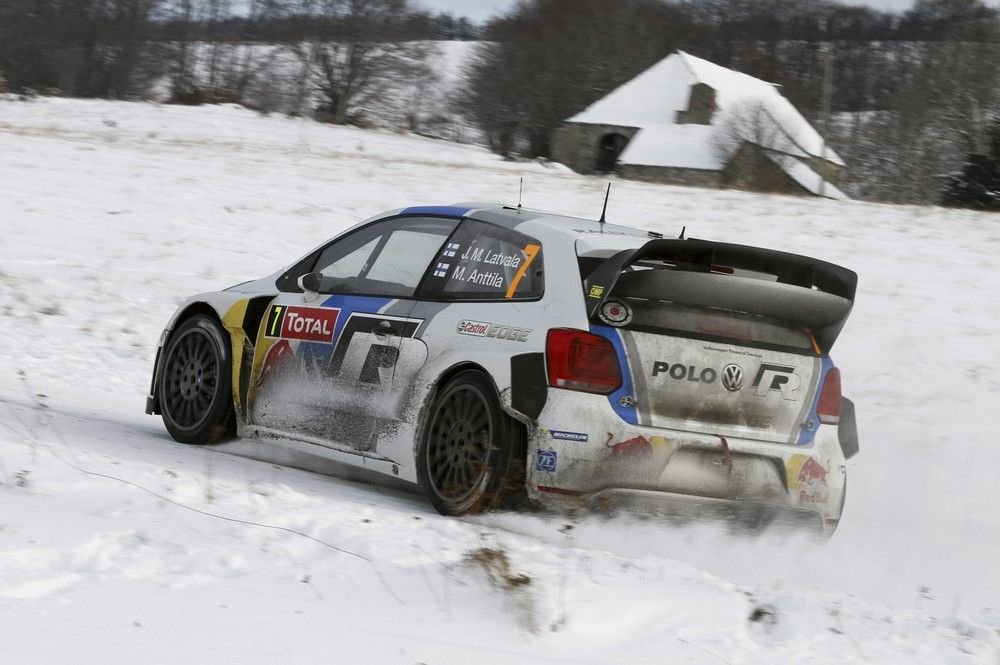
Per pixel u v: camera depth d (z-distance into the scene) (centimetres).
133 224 4956
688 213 6538
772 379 1362
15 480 1138
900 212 7281
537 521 1299
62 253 4200
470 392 1362
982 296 4394
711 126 19062
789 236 5741
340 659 756
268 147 10375
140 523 1024
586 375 1293
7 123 11125
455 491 1348
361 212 5872
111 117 13000
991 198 15188
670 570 1086
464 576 989
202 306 1759
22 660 685
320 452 1547
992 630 998
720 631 923
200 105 16250
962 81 19200
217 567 936
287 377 1602
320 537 1088
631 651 855
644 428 1294
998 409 2762
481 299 1421
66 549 910
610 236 1416
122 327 3097
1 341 2750
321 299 1605
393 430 1443
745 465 1333
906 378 3070
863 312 3947
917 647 931
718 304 1355
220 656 735
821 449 1382
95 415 1939
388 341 1480
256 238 4925
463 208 1553
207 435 1700
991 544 1551
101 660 702
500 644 832
